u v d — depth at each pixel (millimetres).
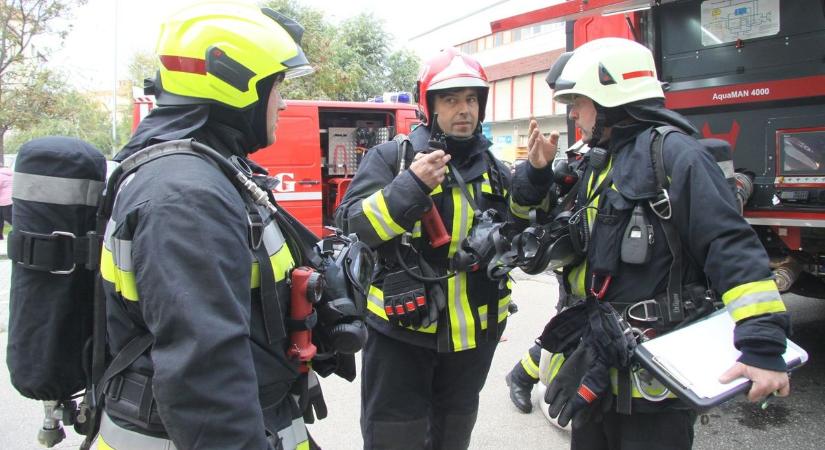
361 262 1666
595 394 1746
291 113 7621
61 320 1316
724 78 4117
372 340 2164
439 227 2043
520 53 21125
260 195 1287
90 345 1345
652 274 1770
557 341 1971
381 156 2199
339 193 8500
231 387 1075
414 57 18391
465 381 2258
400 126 8469
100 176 1372
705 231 1598
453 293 2098
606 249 1806
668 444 1753
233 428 1062
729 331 1702
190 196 1118
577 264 2025
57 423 1470
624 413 1750
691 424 1826
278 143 7547
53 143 1319
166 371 1045
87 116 24375
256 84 1370
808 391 3791
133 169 1238
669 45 4398
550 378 2111
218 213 1138
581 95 1994
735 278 1536
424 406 2184
